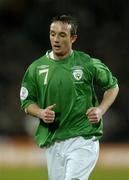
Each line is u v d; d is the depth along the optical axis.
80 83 21.92
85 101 21.98
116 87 22.52
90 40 79.44
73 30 21.95
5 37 81.62
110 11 81.94
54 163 22.45
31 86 22.53
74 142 21.91
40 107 22.62
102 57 78.31
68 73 21.95
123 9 82.25
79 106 21.88
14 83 74.94
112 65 76.69
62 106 21.98
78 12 79.94
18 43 80.25
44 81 22.16
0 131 68.94
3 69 76.56
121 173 54.69
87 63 22.09
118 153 66.94
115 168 60.03
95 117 21.08
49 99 22.12
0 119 69.81
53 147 22.28
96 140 22.08
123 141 68.38
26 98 22.55
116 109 70.50
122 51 78.62
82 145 21.80
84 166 21.64
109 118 69.12
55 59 22.20
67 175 21.58
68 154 21.95
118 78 75.38
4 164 64.19
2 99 71.81
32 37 80.94
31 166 61.81
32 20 81.38
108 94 22.30
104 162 66.06
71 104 21.88
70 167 21.62
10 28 82.88
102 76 22.12
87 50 78.88
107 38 80.06
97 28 80.56
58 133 22.08
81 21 79.88
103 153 66.75
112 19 81.94
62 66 22.05
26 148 66.31
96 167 61.00
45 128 22.36
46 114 21.33
